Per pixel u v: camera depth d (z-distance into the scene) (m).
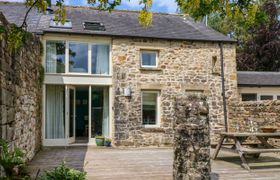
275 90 13.41
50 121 11.12
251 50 21.56
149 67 11.72
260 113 10.12
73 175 4.34
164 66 11.77
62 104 11.27
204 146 5.54
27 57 7.46
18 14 11.99
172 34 12.13
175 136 5.71
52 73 10.97
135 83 11.47
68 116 11.20
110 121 11.48
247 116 10.87
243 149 7.16
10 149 5.18
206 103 5.74
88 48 11.44
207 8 3.12
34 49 8.95
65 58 11.17
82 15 12.91
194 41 12.06
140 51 11.69
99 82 11.38
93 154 9.27
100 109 11.88
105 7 3.40
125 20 13.07
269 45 20.58
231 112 11.98
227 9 3.04
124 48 11.47
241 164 7.45
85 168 7.03
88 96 11.88
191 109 5.62
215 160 8.05
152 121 11.77
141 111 11.52
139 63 11.55
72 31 10.98
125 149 10.62
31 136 8.28
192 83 11.97
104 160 8.16
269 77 13.95
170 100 11.73
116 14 13.72
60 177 4.30
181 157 5.55
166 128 11.62
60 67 11.20
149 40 11.70
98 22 12.26
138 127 11.38
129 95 11.32
